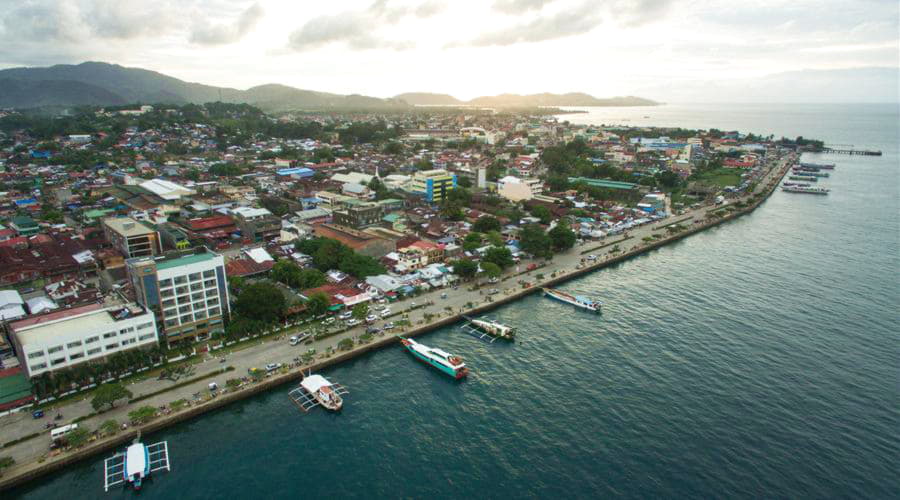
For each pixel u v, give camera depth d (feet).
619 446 320.50
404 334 465.47
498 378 402.31
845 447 321.52
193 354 408.46
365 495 280.51
